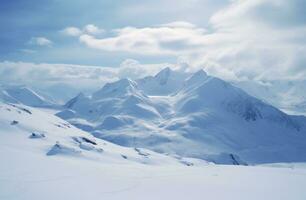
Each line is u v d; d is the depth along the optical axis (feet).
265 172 391.65
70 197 200.13
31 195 197.26
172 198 218.38
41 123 518.78
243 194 237.45
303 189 263.70
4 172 254.27
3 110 518.37
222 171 389.19
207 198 221.66
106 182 259.39
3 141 381.19
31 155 337.31
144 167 387.96
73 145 433.89
